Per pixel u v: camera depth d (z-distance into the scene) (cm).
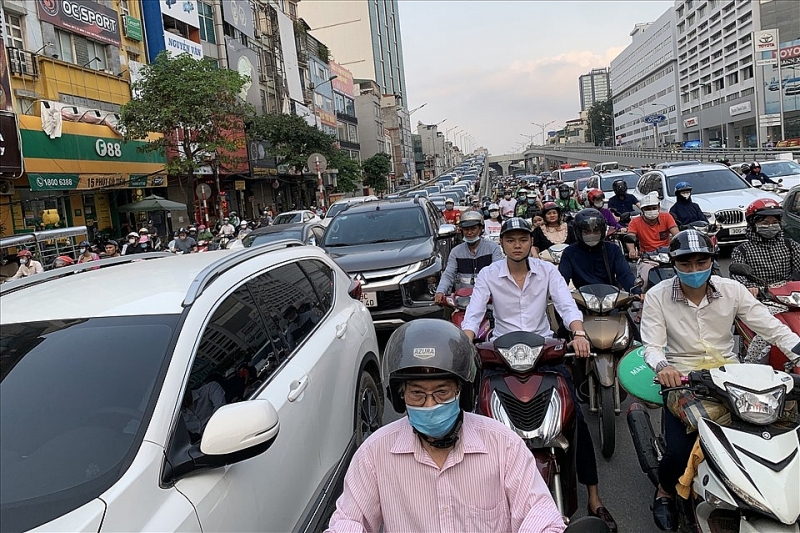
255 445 229
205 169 3025
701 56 11238
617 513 399
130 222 2556
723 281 365
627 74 15775
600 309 480
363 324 472
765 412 277
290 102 4612
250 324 318
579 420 375
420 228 962
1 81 1759
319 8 10662
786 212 967
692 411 313
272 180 4153
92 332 265
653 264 697
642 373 390
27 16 1992
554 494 335
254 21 4225
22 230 1939
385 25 11756
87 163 2108
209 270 309
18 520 198
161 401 235
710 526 292
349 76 7425
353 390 405
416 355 200
